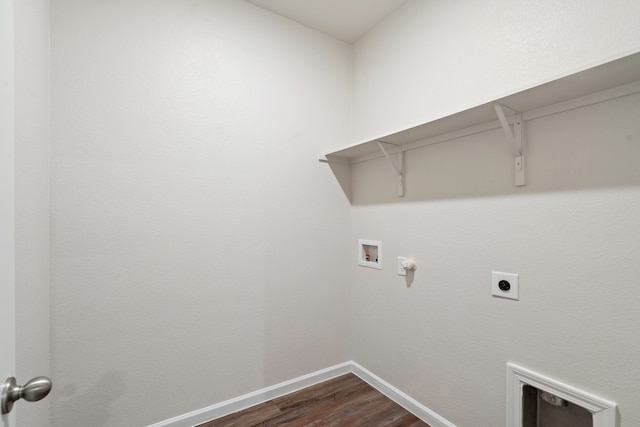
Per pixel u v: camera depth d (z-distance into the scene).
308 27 2.01
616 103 0.99
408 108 1.76
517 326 1.24
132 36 1.42
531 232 1.20
